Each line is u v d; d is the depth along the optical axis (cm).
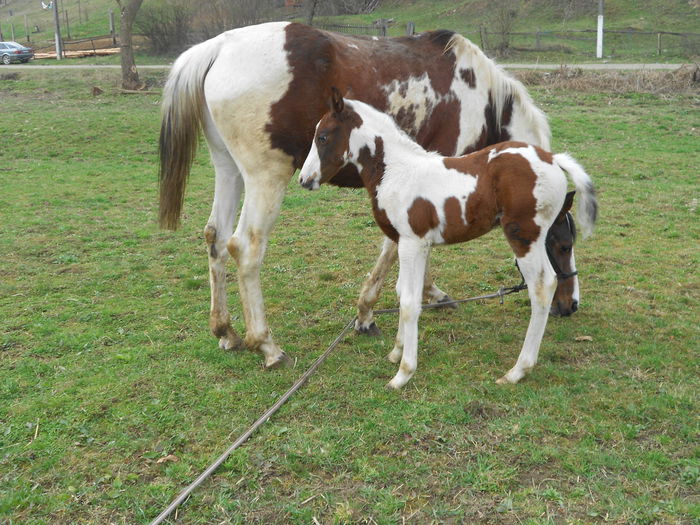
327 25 2897
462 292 602
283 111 432
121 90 2033
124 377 427
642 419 371
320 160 396
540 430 360
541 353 460
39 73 2436
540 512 295
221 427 372
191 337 498
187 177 470
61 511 303
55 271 646
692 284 600
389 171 398
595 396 397
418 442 352
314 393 409
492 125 515
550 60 2466
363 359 460
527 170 373
